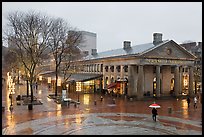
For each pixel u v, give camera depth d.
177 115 34.38
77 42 59.16
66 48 54.09
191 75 58.62
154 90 57.88
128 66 55.88
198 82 67.38
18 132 24.31
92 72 73.06
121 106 42.50
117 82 59.19
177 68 56.50
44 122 29.03
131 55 53.62
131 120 30.61
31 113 34.84
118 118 31.86
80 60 75.81
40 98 52.47
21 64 58.53
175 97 55.66
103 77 66.62
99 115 33.88
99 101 48.94
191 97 56.94
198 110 38.88
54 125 27.45
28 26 46.22
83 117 32.34
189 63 58.34
